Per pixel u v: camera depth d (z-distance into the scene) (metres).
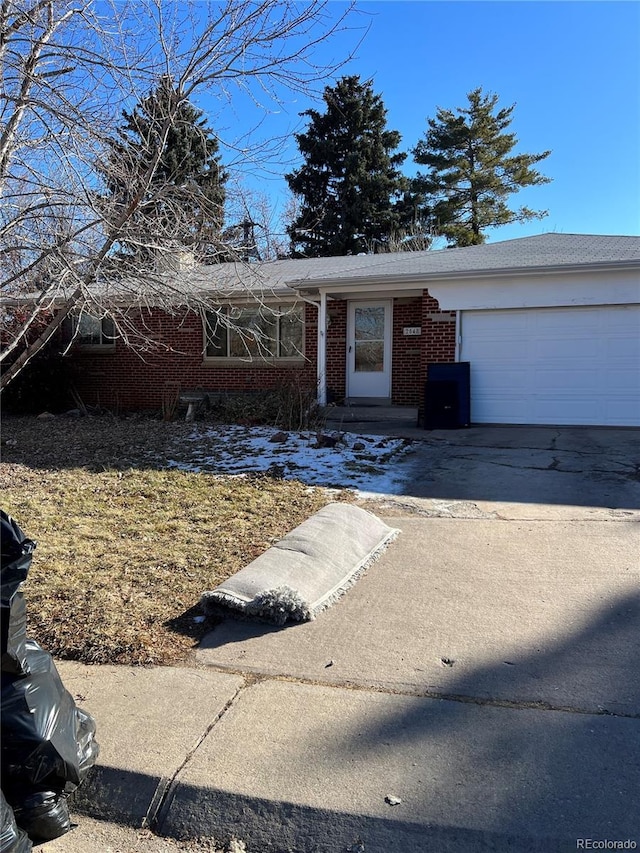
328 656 3.80
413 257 15.19
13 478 8.57
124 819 2.71
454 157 38.19
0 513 2.62
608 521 6.24
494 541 5.79
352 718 3.16
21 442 11.38
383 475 8.45
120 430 12.29
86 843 2.61
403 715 3.17
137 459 9.63
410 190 36.53
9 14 4.80
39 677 2.69
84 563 5.30
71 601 4.56
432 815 2.50
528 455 9.30
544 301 11.86
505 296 12.07
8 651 2.53
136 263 5.55
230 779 2.75
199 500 7.30
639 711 3.13
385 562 5.35
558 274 11.68
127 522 6.49
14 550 2.59
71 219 5.29
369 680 3.51
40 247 5.18
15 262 5.64
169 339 16.08
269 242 7.31
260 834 2.56
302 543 5.34
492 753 2.85
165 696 3.41
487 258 13.36
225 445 10.42
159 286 5.93
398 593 4.70
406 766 2.79
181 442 10.80
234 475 8.48
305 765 2.82
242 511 6.87
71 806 2.79
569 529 6.04
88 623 4.22
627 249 12.59
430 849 2.40
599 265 11.20
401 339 14.36
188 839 2.61
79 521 6.54
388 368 14.58
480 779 2.69
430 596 4.62
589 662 3.62
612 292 11.51
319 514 6.11
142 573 5.09
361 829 2.49
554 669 3.56
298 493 7.57
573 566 5.11
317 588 4.70
